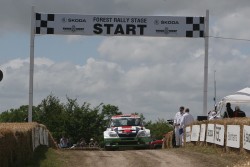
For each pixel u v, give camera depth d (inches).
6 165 654.5
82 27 1391.5
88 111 2711.6
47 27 1392.7
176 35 1390.3
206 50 1392.7
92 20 1391.5
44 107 2827.3
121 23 1389.0
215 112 1322.6
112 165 812.6
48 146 1138.0
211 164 808.3
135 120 1370.6
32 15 1391.5
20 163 749.3
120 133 1320.1
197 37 1392.7
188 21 1391.5
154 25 1390.3
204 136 1097.4
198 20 1391.5
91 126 2694.4
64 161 856.3
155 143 1583.4
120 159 886.4
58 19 1392.7
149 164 818.2
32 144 869.2
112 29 1390.3
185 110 1250.6
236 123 915.4
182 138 1243.8
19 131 749.9
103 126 2741.1
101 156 935.0
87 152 1024.2
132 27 1390.3
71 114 2706.7
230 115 1194.6
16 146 716.7
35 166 775.7
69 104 2748.5
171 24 1390.3
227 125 961.5
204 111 1395.2
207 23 1390.3
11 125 870.4
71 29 1391.5
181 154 958.4
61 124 2689.5
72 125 2679.6
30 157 826.8
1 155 628.7
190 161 848.3
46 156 893.2
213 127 1041.5
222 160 845.2
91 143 2130.9
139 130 1328.7
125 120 1368.1
